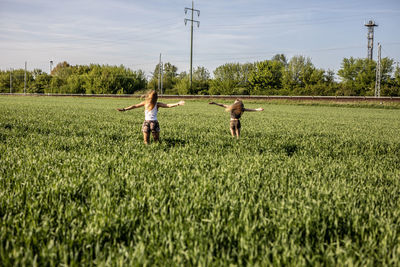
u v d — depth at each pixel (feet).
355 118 95.55
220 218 12.00
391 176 21.80
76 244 10.36
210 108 139.95
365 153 32.53
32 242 10.28
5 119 53.36
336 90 254.47
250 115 100.22
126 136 37.70
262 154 27.25
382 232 11.43
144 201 13.70
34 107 99.91
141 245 9.68
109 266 8.79
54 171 18.13
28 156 22.03
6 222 11.33
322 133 50.06
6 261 8.91
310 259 9.63
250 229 11.07
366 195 16.31
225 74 362.53
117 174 18.25
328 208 13.35
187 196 14.24
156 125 31.27
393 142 41.27
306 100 198.80
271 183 17.54
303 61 326.44
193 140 36.17
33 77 430.20
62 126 45.73
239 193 15.10
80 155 23.99
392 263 9.65
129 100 227.61
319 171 21.86
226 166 21.54
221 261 9.12
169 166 20.77
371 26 311.47
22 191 14.42
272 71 335.06
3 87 424.05
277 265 9.17
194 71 369.30
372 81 290.76
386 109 159.94
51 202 13.58
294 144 36.45
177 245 10.00
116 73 356.59
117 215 11.96
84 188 15.58
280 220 12.02
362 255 9.85
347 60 316.40
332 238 11.52
